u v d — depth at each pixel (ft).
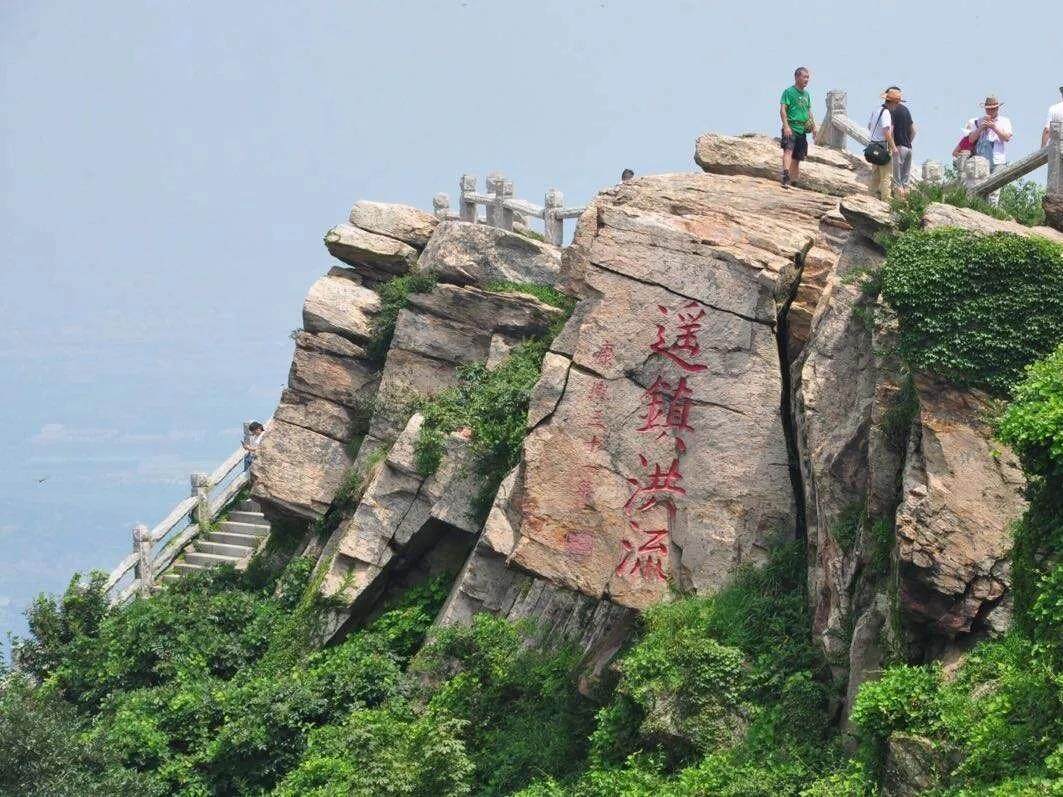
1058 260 55.88
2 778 69.56
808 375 63.10
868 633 55.06
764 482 65.51
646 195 73.67
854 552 58.18
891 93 77.20
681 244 68.08
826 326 63.67
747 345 66.54
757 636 61.00
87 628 95.76
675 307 67.41
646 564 65.87
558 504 66.95
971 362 55.52
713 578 64.95
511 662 72.79
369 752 67.67
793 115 77.00
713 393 66.54
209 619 89.86
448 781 64.18
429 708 71.36
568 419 67.56
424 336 91.71
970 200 68.03
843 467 60.44
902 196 69.92
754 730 57.11
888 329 59.82
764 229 68.28
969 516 52.85
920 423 55.47
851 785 50.98
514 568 67.26
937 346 55.88
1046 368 49.65
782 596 62.90
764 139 82.43
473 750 69.82
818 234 70.59
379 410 91.71
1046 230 63.98
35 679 93.20
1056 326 55.26
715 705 58.44
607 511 66.54
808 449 62.13
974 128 78.23
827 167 78.43
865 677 54.39
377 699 77.20
